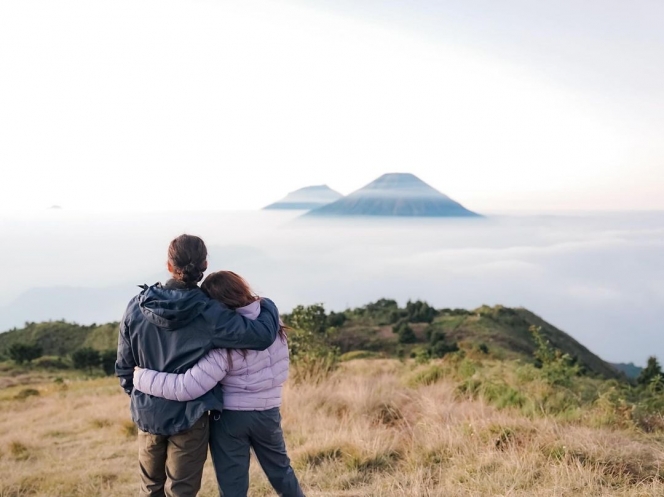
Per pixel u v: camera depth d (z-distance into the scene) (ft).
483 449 16.90
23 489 19.54
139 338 9.60
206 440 9.80
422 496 13.89
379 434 19.69
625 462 15.01
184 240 9.72
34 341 281.33
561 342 237.04
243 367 9.70
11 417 45.16
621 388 28.63
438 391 26.94
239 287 9.94
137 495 17.46
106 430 30.19
